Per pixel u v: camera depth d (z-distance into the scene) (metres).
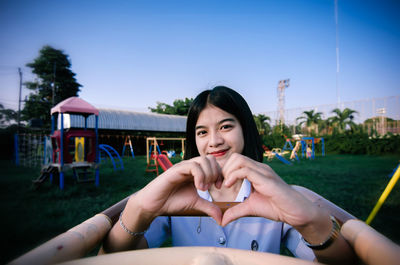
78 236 0.48
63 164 6.07
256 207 0.56
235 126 0.91
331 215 0.56
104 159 15.03
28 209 3.96
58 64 34.09
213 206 0.58
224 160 0.89
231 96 0.94
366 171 8.38
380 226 2.94
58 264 0.38
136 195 0.57
